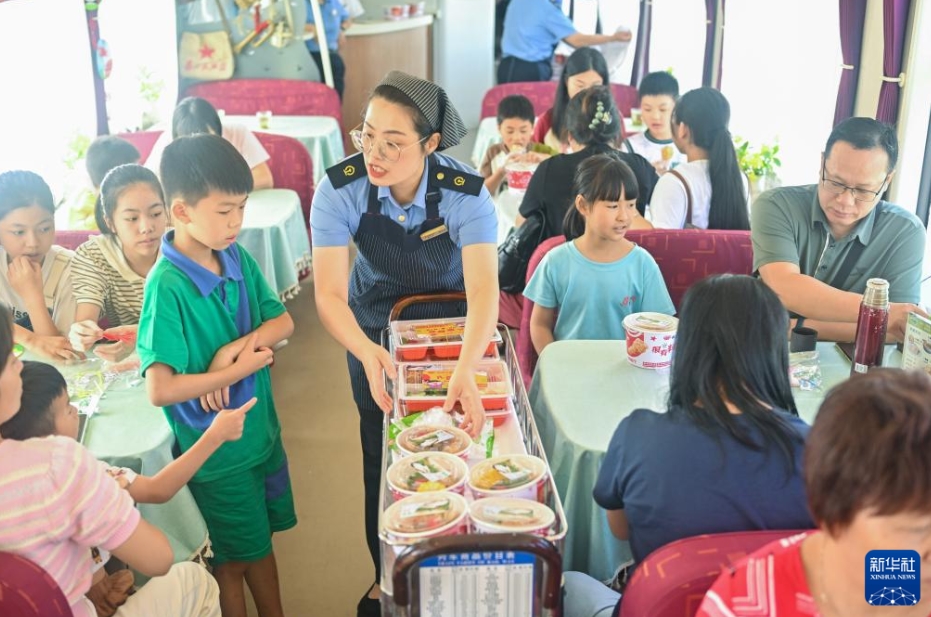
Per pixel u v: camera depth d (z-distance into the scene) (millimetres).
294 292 3578
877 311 1793
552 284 2420
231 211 1698
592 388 1938
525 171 3662
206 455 1605
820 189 2090
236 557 1960
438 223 1865
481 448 1563
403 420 1621
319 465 3025
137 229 2148
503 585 1237
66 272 2277
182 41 5449
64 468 1317
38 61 3387
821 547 1023
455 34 7008
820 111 3330
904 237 2137
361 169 1836
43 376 1519
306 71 5656
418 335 1874
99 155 2850
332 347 4008
